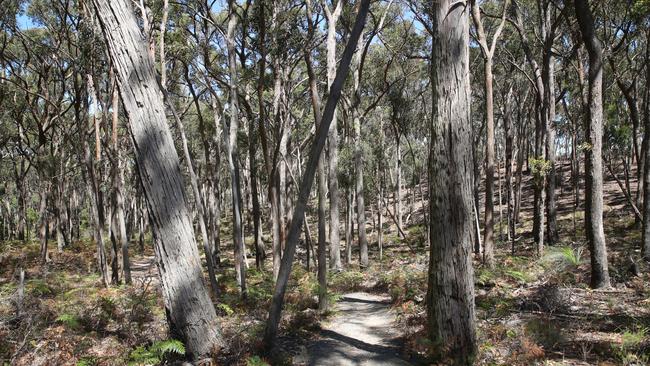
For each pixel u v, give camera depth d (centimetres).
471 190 612
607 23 1741
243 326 751
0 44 2083
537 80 1697
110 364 605
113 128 1420
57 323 817
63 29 1745
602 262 1004
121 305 985
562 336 652
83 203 5212
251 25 1461
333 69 1478
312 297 1030
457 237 604
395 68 2350
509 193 2194
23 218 3350
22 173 3225
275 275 1330
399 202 2891
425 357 623
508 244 2028
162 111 630
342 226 3744
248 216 3650
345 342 736
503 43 2170
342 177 2089
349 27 1880
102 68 1401
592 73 998
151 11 1284
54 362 624
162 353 588
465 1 604
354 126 1892
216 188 2872
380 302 1072
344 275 1417
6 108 2325
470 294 607
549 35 1556
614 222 1970
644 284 983
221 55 1739
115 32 605
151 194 610
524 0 1938
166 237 612
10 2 1675
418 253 2048
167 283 616
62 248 2597
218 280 1436
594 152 1007
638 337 605
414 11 1477
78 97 1628
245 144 2267
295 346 714
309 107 2598
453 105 601
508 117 2266
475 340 612
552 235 1752
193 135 3434
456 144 601
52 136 2459
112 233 1517
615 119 1622
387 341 737
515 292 1002
